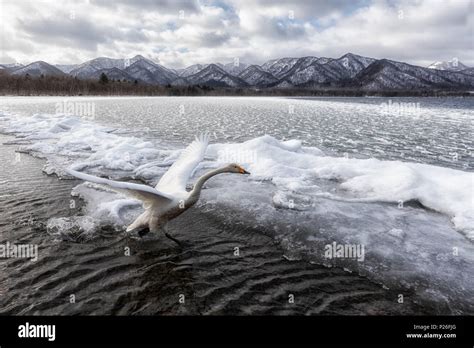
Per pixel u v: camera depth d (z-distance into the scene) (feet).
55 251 20.97
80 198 29.58
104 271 18.95
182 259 20.45
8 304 16.12
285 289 17.88
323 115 111.04
